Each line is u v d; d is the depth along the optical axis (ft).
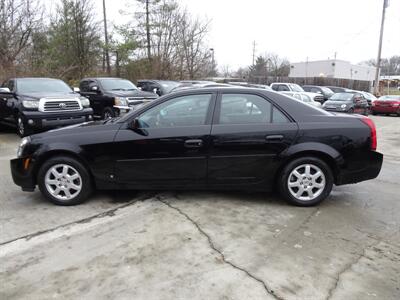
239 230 12.73
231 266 10.38
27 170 14.93
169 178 14.78
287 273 10.03
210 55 101.76
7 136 33.55
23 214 14.24
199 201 15.55
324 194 14.90
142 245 11.64
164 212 14.34
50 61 76.33
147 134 14.48
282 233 12.52
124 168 14.74
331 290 9.28
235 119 14.61
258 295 9.06
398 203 15.75
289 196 14.88
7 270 10.26
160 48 97.55
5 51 64.69
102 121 16.02
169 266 10.39
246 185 14.90
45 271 10.19
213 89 14.94
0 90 33.73
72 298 8.99
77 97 31.91
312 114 14.87
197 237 12.17
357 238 12.21
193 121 14.62
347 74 208.74
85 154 14.65
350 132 14.53
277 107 14.73
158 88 52.90
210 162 14.52
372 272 10.12
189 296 9.04
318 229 12.87
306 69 213.46
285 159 14.52
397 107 72.49
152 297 9.00
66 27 84.12
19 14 67.62
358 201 15.92
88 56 87.51
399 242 11.96
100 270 10.21
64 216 14.02
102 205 15.12
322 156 14.69
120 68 94.58
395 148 31.71
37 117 29.45
